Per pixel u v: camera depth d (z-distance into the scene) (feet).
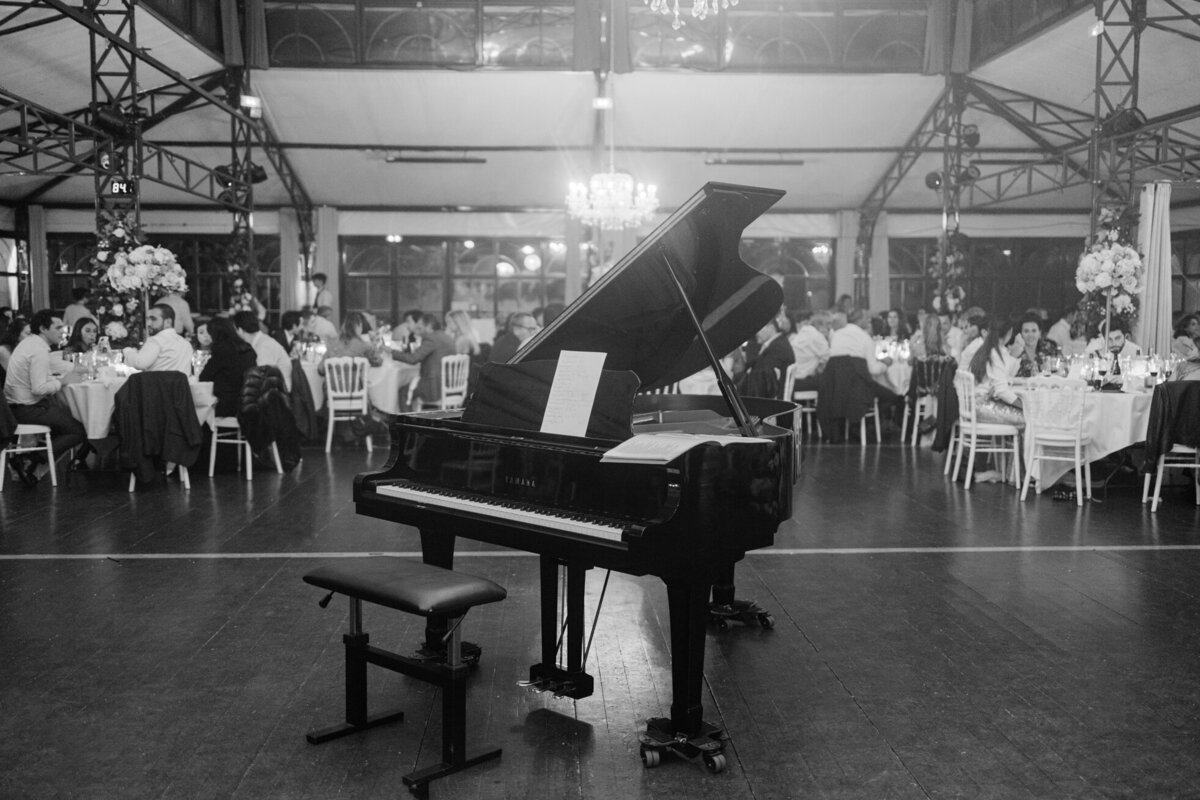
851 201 56.65
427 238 57.98
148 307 35.12
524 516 10.05
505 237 57.67
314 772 9.25
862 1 43.11
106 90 31.17
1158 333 31.91
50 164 48.16
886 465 29.60
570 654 11.24
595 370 10.61
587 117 46.98
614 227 44.55
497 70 42.98
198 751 9.69
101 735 10.05
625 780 9.18
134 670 11.89
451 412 13.10
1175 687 11.48
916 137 48.88
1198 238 51.55
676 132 48.39
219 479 26.30
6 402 22.79
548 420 10.75
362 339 33.47
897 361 38.60
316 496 23.68
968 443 26.16
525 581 15.92
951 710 10.80
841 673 11.95
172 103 44.16
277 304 57.26
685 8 42.50
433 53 42.75
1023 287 58.90
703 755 9.39
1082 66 38.99
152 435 23.89
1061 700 11.09
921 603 14.90
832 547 18.63
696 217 10.84
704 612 9.59
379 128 47.73
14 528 19.97
